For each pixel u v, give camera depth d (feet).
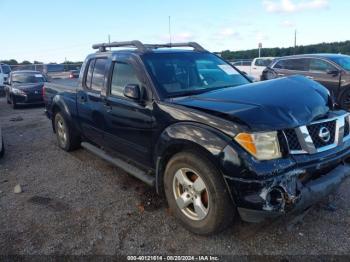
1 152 18.78
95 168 16.43
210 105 9.77
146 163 12.16
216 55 15.31
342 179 9.66
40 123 29.91
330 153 9.37
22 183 14.88
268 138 8.51
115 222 11.00
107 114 13.69
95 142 16.08
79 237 10.19
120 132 13.07
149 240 9.91
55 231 10.57
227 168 8.52
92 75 15.40
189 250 9.36
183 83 12.23
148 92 11.47
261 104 9.27
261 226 10.26
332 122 9.88
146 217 11.25
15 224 11.09
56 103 18.83
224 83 13.28
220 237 9.86
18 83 43.11
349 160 10.40
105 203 12.44
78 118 16.76
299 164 8.67
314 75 31.14
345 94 29.01
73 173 15.85
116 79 13.43
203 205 9.63
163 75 11.98
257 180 8.21
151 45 15.06
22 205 12.55
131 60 12.64
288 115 9.10
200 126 9.35
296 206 8.46
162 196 11.96
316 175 9.27
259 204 8.26
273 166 8.32
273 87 10.59
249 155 8.39
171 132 10.01
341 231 9.87
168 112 10.45
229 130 8.74
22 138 23.89
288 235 9.79
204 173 9.16
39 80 44.62
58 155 18.92
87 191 13.65
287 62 33.96
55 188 14.12
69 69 96.68
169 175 10.46
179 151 10.23
